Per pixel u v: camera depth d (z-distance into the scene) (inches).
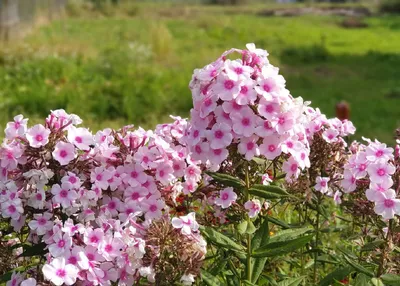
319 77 149.3
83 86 105.6
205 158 26.8
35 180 27.3
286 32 249.0
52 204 28.0
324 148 31.5
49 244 27.1
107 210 28.5
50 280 25.0
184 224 25.8
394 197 27.4
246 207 27.2
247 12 387.9
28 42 151.0
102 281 25.7
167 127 31.6
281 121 26.1
